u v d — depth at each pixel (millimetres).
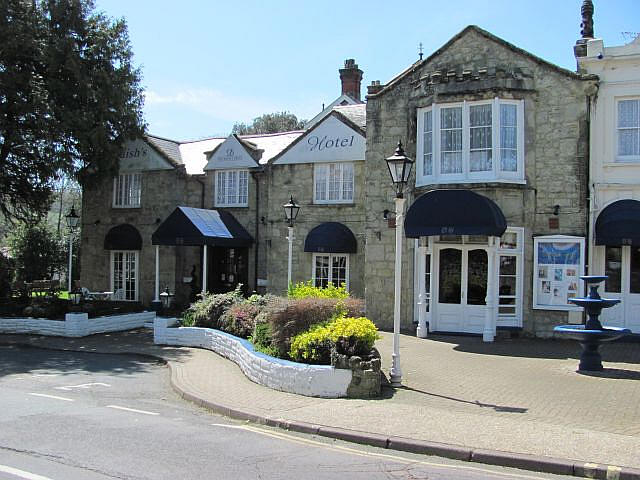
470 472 7207
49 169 24938
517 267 18766
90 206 30516
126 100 26469
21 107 23062
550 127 18781
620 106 18547
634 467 7023
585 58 18594
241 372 14141
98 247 30297
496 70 18812
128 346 19078
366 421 9180
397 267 12188
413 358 14914
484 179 18672
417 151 19953
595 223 18344
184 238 24406
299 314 13219
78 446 8023
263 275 26844
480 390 11492
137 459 7449
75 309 22984
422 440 8164
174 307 25938
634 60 18234
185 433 8867
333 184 25047
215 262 28312
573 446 7836
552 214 18625
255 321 15211
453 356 15266
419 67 20406
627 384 11938
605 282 18438
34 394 11883
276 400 10945
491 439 8172
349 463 7492
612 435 8344
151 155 29141
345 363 11195
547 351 16109
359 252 24344
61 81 24406
